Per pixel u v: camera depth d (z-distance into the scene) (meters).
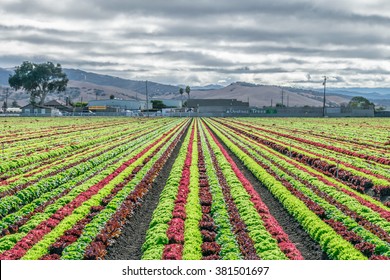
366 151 67.06
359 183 44.88
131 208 34.75
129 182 42.50
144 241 29.67
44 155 61.41
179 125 134.00
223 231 28.64
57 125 130.12
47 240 27.12
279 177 44.94
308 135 97.12
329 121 162.62
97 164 54.84
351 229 29.42
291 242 28.38
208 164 53.12
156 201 39.25
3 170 50.72
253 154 62.62
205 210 33.47
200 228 29.86
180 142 83.31
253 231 28.12
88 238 27.52
